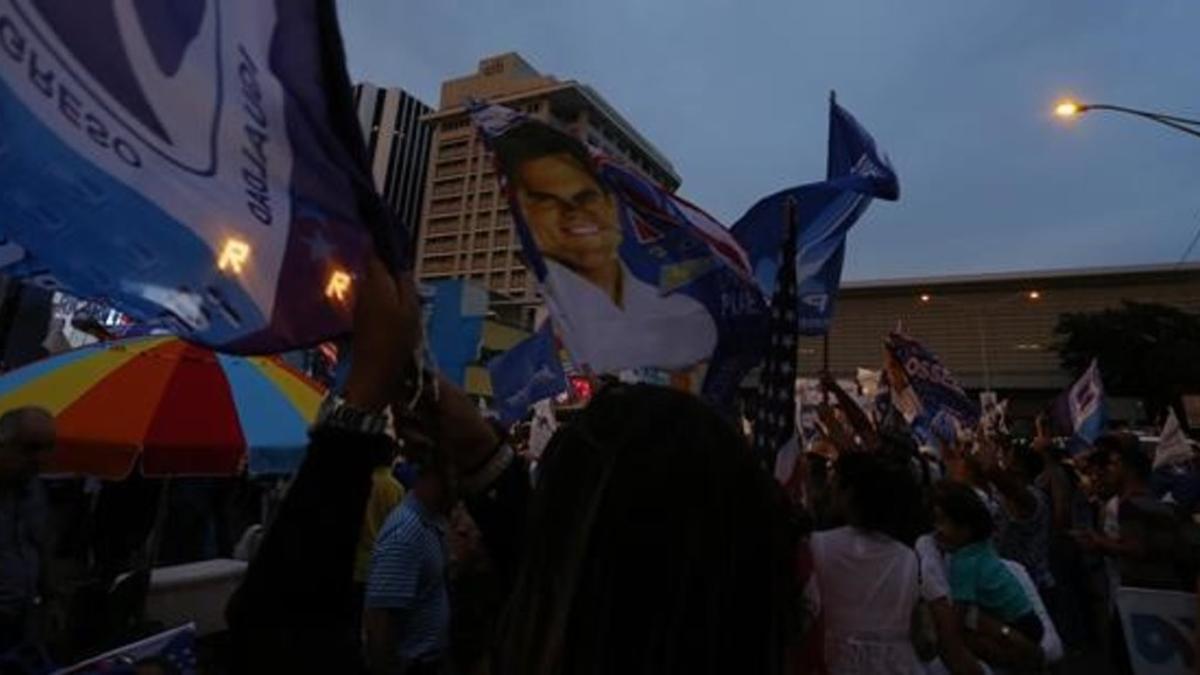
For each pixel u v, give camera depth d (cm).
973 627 379
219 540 905
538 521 94
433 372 140
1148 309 5894
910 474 341
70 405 481
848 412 675
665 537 86
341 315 120
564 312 369
